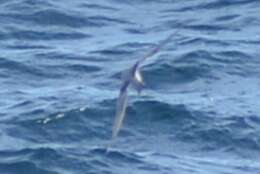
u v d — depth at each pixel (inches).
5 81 2429.9
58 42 2711.6
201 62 2487.7
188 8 2950.3
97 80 2434.8
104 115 2194.9
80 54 2596.0
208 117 2193.7
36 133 2113.7
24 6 2896.2
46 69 2497.5
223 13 2898.6
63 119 2165.4
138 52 2618.1
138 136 2121.1
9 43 2682.1
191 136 2126.0
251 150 2089.1
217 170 1980.8
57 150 2005.4
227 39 2679.6
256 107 2269.9
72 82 2428.6
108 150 2018.9
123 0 3034.0
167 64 2454.5
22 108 2222.0
